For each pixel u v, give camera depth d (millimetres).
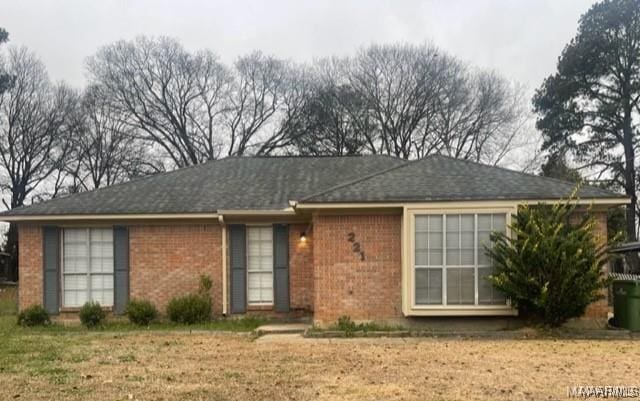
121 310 15539
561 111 35094
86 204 15930
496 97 39375
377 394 6871
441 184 13250
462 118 39531
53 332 13555
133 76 41281
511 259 11789
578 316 11961
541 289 11508
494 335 11875
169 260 15680
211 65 43219
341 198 12742
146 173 41062
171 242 15734
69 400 6676
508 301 12234
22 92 38281
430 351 10055
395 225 12969
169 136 42469
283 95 43125
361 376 7902
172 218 15516
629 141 33531
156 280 15633
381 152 40062
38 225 15680
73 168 39750
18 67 38125
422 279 12500
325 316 12898
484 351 10031
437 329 12469
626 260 26766
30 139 38500
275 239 15812
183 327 14156
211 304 15461
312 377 7855
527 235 11680
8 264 37156
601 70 34000
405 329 12445
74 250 15789
